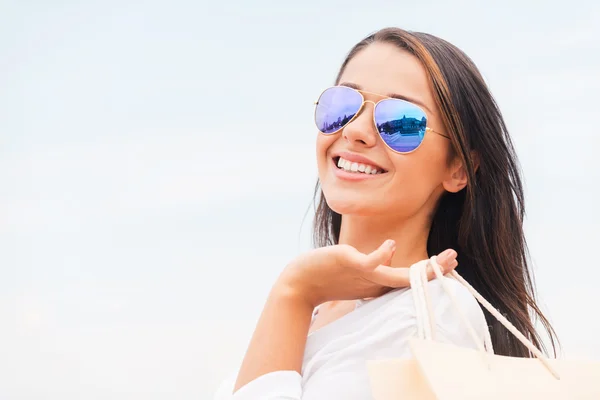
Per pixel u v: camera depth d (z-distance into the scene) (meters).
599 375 1.66
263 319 2.01
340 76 2.41
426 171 2.19
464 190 2.36
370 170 2.17
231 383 2.17
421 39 2.26
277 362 1.95
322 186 2.26
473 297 1.97
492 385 1.61
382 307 1.96
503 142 2.38
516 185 2.47
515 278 2.45
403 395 1.63
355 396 1.85
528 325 2.46
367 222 2.26
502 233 2.40
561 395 1.61
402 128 2.14
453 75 2.25
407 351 1.89
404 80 2.19
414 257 2.28
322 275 1.98
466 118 2.27
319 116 2.25
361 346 1.91
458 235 2.40
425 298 1.84
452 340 1.88
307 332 2.02
